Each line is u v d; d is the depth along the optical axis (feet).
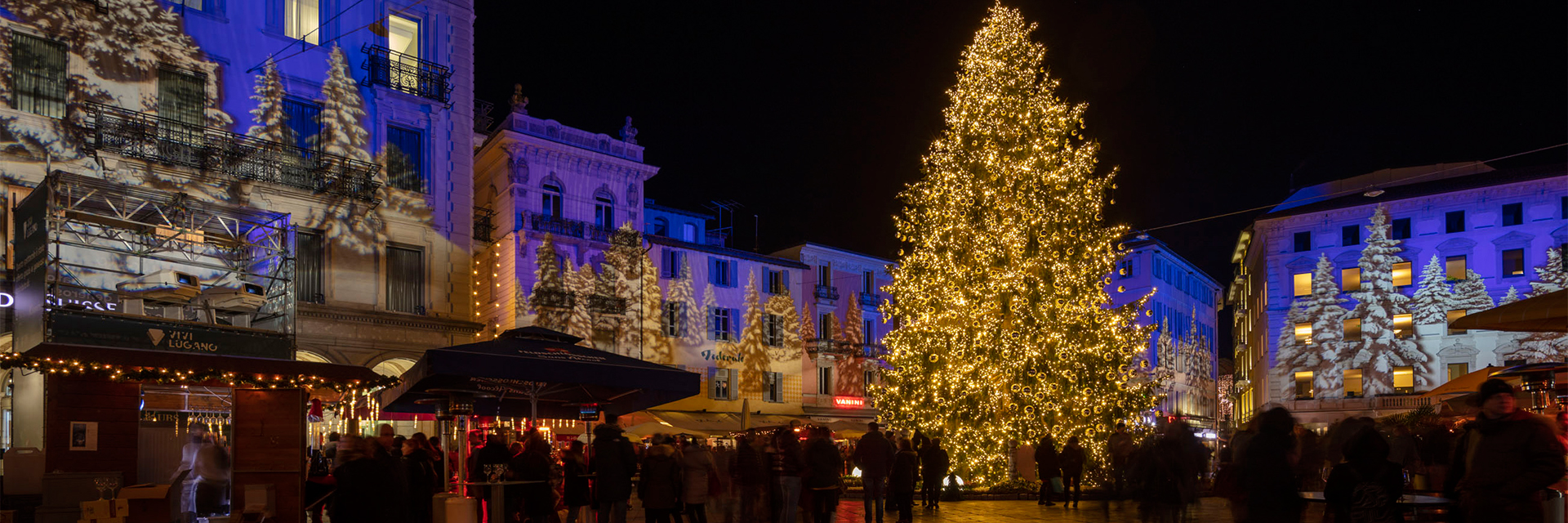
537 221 136.46
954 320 81.76
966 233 82.28
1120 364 81.76
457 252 98.27
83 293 62.49
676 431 122.01
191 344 60.95
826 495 49.03
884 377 87.92
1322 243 191.31
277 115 87.15
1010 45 83.87
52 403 53.88
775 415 169.58
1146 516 39.83
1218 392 319.68
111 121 77.36
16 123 73.00
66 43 76.79
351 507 32.24
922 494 70.18
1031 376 79.20
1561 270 165.68
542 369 45.11
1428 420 78.28
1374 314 181.47
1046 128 83.05
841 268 192.44
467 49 102.47
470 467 60.13
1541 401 57.62
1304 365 189.67
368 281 90.68
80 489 48.70
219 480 50.83
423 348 93.45
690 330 159.53
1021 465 77.71
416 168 96.63
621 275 147.02
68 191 60.34
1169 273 253.65
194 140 81.92
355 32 93.45
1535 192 170.60
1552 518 24.35
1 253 70.13
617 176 149.69
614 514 45.14
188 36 83.05
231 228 77.97
